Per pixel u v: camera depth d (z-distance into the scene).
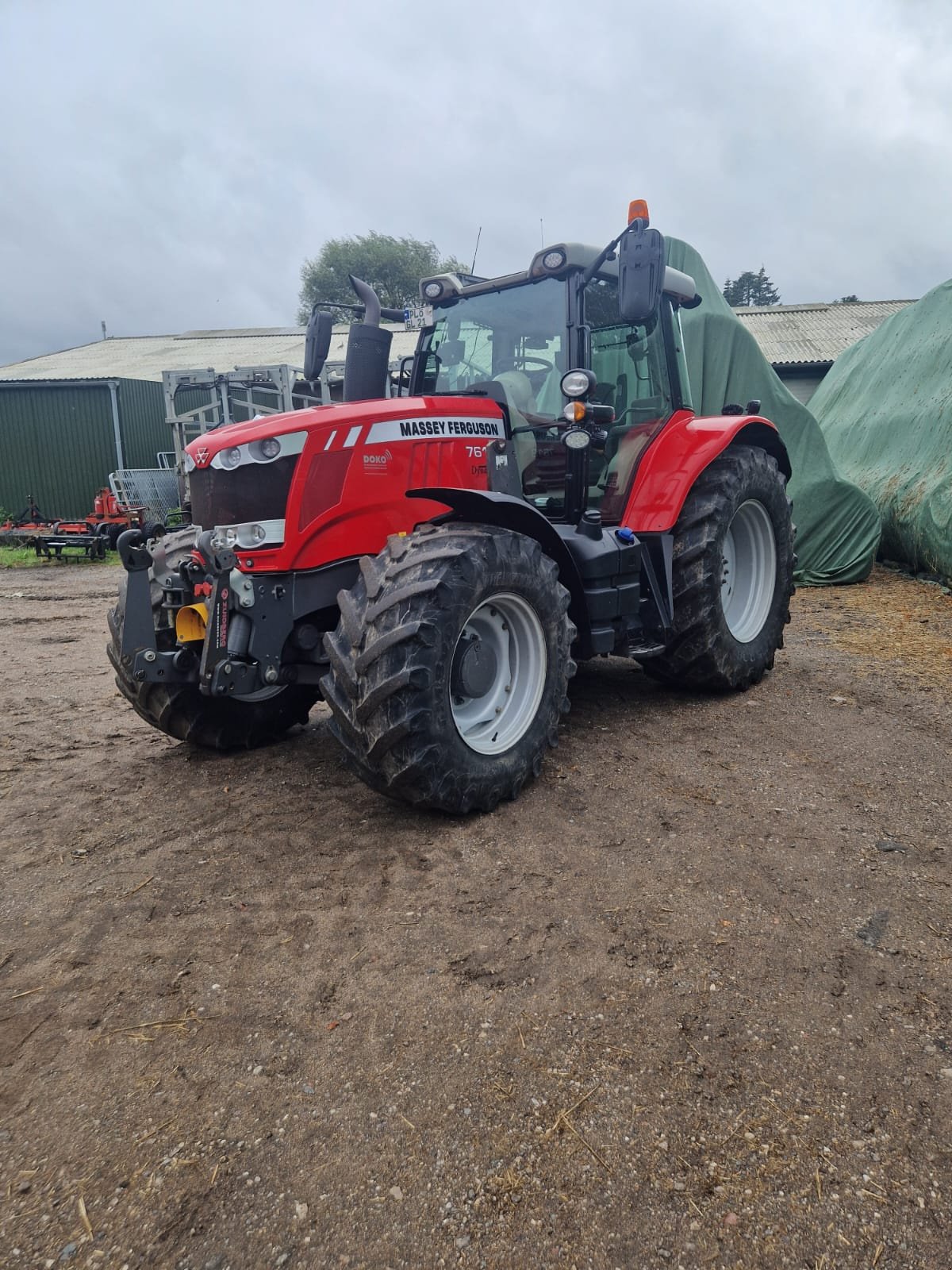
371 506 3.33
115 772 3.77
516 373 4.06
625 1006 2.08
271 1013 2.10
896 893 2.56
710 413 8.32
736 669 4.52
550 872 2.73
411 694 2.79
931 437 8.61
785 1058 1.90
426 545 2.99
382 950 2.34
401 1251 1.48
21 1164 1.67
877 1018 2.02
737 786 3.36
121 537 3.18
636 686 4.88
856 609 7.02
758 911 2.48
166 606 3.40
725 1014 2.05
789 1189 1.59
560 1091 1.83
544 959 2.28
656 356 4.55
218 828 3.15
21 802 3.43
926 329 9.88
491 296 4.19
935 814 3.08
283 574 3.21
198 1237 1.51
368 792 3.44
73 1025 2.08
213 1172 1.65
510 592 3.17
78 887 2.74
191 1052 1.97
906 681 4.80
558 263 3.86
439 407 3.54
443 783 2.93
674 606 4.36
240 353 25.14
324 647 3.19
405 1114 1.77
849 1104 1.77
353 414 3.27
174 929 2.48
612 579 3.91
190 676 3.36
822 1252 1.47
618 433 4.27
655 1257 1.47
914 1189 1.58
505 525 3.44
